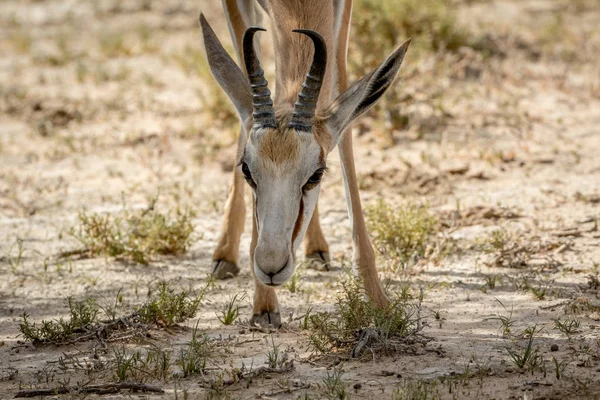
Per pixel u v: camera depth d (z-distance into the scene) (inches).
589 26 1492.4
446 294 642.8
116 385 498.3
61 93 1310.3
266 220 504.7
